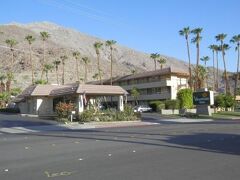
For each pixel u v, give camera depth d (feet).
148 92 322.34
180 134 81.15
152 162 42.88
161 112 222.28
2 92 318.04
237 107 315.37
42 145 64.23
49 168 40.65
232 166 39.45
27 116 182.70
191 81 312.50
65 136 82.23
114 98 247.09
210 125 115.65
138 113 162.09
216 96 266.77
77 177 35.40
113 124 137.39
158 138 71.92
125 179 33.81
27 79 498.69
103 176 35.42
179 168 38.73
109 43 379.55
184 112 219.41
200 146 57.98
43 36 391.24
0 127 123.44
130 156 48.01
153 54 438.40
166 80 303.68
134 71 456.04
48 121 146.92
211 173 35.94
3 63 595.47
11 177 36.52
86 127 123.75
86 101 180.34
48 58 634.84
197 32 310.04
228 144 60.49
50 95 196.75
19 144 67.46
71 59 634.02
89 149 56.39
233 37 351.25
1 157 50.90
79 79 490.08
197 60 310.45
